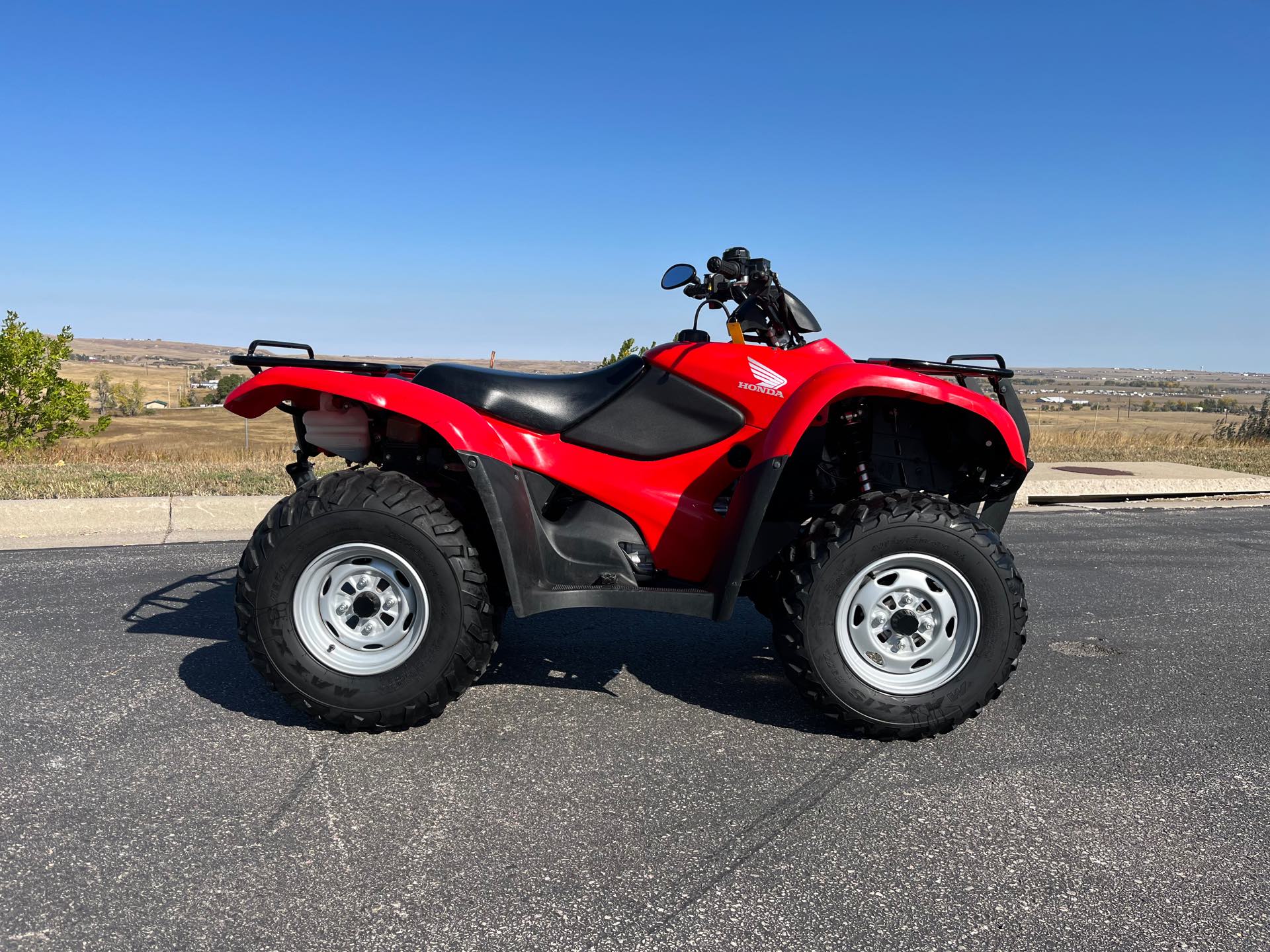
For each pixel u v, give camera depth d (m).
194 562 5.87
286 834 2.55
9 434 16.17
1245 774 3.04
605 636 4.58
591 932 2.12
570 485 3.64
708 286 3.89
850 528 3.24
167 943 2.06
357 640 3.27
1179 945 2.11
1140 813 2.76
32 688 3.65
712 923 2.17
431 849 2.49
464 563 3.21
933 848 2.54
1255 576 6.07
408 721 3.26
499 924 2.15
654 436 3.67
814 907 2.24
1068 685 3.93
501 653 4.28
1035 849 2.54
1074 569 6.27
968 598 3.27
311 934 2.10
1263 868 2.45
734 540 3.36
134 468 9.77
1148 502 9.62
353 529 3.18
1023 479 3.76
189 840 2.51
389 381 3.42
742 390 3.60
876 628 3.32
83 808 2.68
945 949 2.09
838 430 3.78
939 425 3.77
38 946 2.04
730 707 3.61
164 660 3.99
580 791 2.86
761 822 2.67
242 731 3.28
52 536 6.70
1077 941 2.12
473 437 3.33
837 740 3.30
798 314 3.80
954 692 3.26
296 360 3.63
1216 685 3.95
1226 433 17.72
